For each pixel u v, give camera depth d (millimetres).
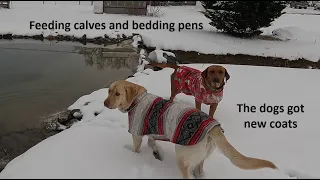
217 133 2883
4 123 4895
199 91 4402
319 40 9203
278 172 3287
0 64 7574
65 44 9719
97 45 9695
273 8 8547
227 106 5051
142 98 3379
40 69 7383
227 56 8172
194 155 2930
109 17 12375
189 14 14000
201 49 8469
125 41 9703
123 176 3078
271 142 3992
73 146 3623
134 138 3496
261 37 9586
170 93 5504
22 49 8969
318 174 3336
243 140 4020
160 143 3801
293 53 8102
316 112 4914
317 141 4047
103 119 4547
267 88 5891
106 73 7297
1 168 3881
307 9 16109
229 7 8906
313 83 6238
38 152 3529
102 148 3607
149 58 7852
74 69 7508
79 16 12469
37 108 5406
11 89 6137
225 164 3373
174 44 8695
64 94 6023
